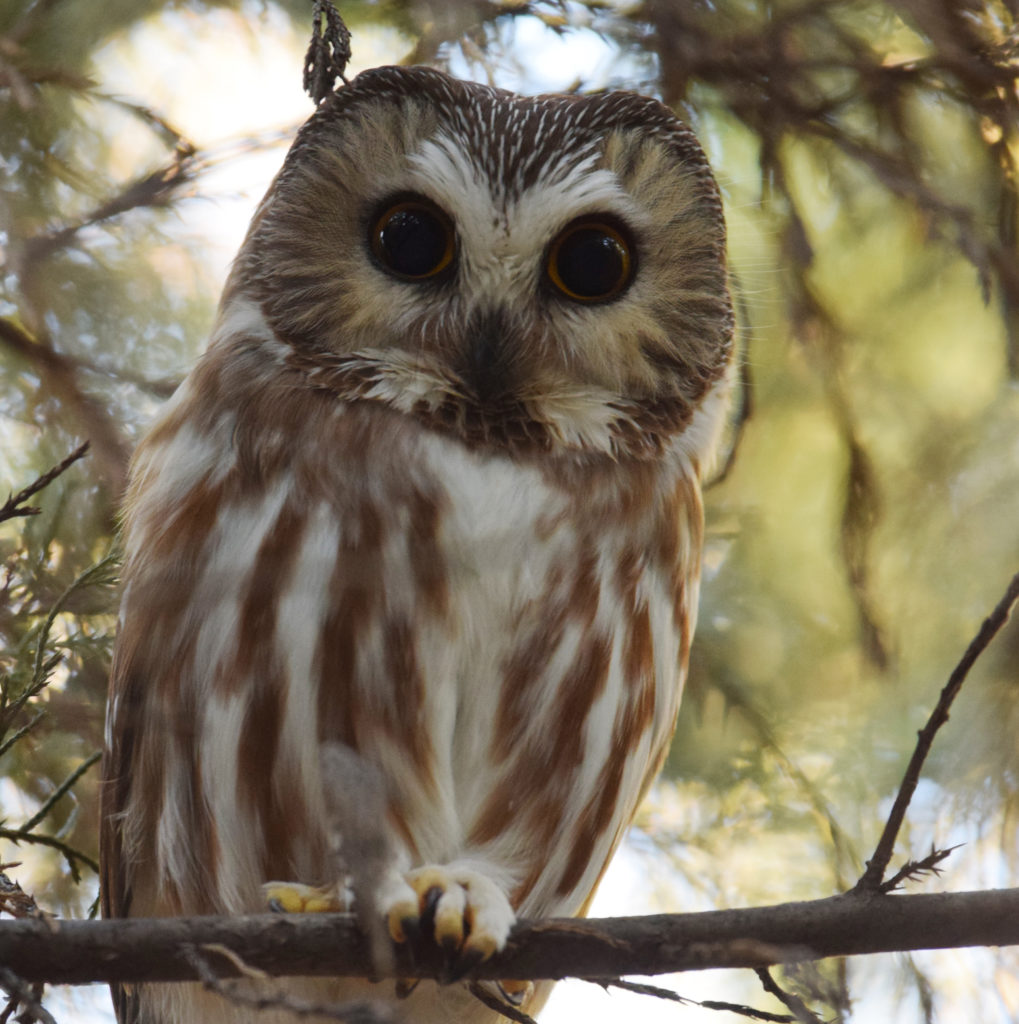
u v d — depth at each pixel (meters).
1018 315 10.68
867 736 11.75
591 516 8.50
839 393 11.06
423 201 8.88
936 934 6.68
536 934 6.82
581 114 9.26
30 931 6.25
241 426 8.33
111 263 10.54
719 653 11.53
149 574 8.04
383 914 6.55
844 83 11.25
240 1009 8.29
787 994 6.60
